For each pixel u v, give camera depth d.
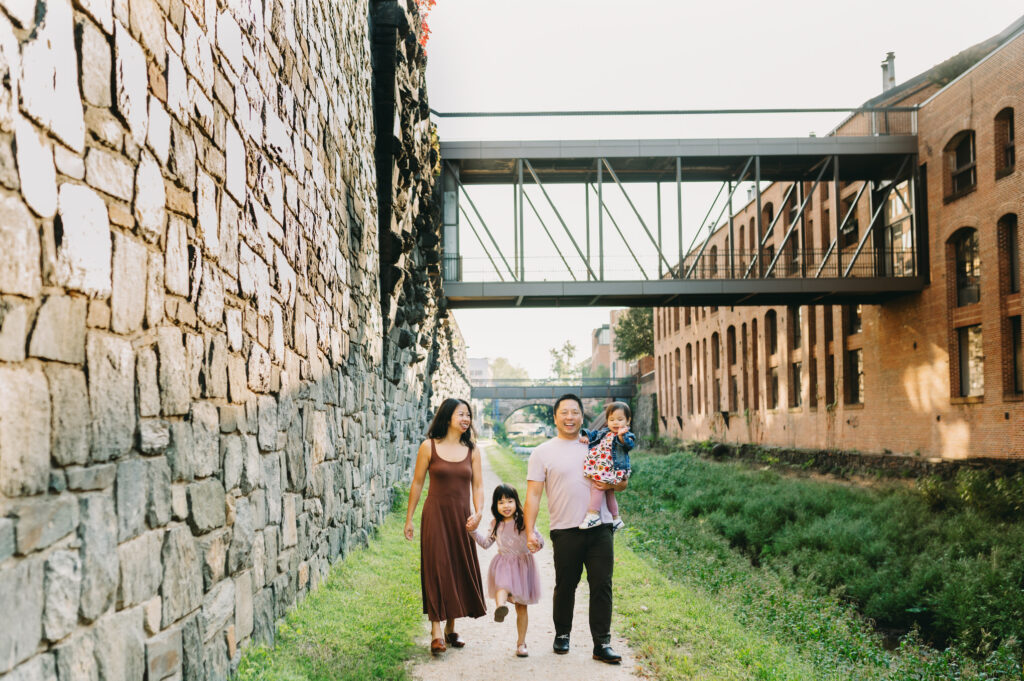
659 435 53.75
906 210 23.14
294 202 5.88
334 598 6.18
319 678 4.37
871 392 24.61
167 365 3.34
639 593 7.20
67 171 2.50
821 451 27.20
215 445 3.96
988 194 18.91
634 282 20.86
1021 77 17.61
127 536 2.92
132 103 3.01
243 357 4.51
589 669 5.02
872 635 9.84
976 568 11.50
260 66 4.96
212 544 3.88
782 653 5.88
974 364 19.84
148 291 3.16
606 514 5.36
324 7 7.21
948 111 20.62
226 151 4.23
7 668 2.12
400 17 11.58
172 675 3.31
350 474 8.31
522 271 20.97
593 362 105.69
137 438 3.04
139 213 3.07
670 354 51.47
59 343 2.45
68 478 2.50
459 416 5.59
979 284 19.59
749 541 16.25
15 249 2.19
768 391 33.88
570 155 21.47
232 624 4.16
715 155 21.59
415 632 5.76
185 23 3.62
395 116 11.56
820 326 28.39
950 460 19.62
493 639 5.77
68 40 2.51
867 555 13.74
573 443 5.51
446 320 24.42
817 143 21.84
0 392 2.12
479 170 23.78
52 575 2.38
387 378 11.73
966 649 9.59
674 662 5.06
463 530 5.45
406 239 12.32
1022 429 17.50
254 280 4.76
